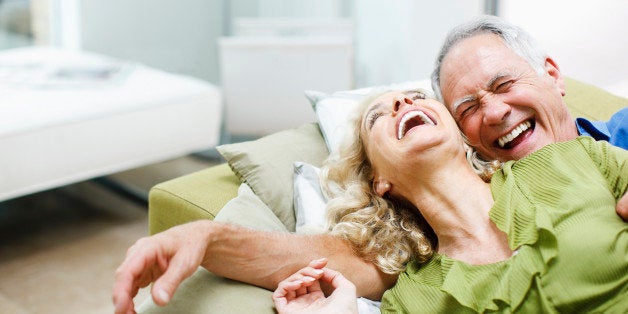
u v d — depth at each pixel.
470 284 1.42
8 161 2.60
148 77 3.30
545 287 1.34
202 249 1.34
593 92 2.11
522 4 3.07
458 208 1.52
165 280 1.25
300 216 1.76
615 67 2.92
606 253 1.32
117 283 1.21
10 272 2.68
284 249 1.50
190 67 4.18
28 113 2.74
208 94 3.07
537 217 1.38
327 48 3.53
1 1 4.05
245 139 3.90
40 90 3.06
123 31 4.07
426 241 1.58
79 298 2.48
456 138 1.55
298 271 1.50
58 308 2.42
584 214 1.38
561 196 1.42
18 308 2.43
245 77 3.64
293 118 3.67
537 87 1.60
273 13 4.05
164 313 1.40
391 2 3.67
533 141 1.61
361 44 3.89
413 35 3.53
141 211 3.21
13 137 2.59
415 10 3.47
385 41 3.77
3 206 3.29
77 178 2.79
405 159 1.52
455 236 1.52
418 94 1.68
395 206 1.65
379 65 3.84
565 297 1.32
